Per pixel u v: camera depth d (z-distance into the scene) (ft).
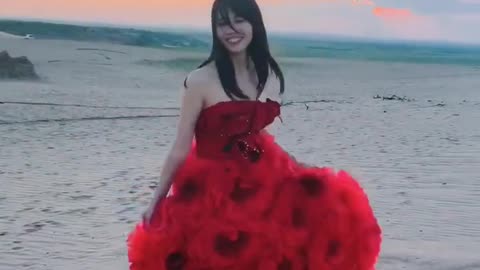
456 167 33.65
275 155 12.19
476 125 52.75
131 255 11.85
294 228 11.67
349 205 12.12
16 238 22.31
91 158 38.68
